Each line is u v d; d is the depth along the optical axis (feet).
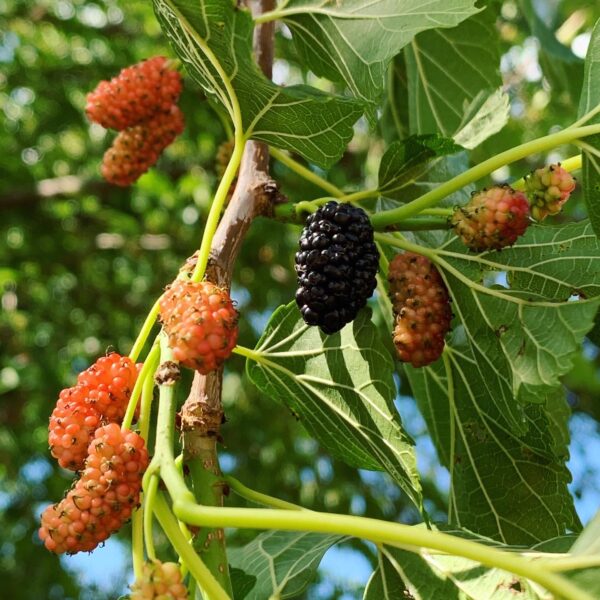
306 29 0.69
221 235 0.64
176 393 0.52
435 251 0.63
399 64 1.03
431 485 2.17
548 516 0.73
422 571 0.59
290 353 0.66
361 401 0.62
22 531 2.31
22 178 2.31
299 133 0.62
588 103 0.60
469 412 0.73
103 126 0.85
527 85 2.00
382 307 0.83
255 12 0.83
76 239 2.36
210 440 0.56
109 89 0.83
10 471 2.30
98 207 2.35
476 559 0.42
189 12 0.56
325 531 0.44
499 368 0.61
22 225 2.31
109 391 0.56
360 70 0.65
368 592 0.60
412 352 0.61
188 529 0.54
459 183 0.60
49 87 2.24
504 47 1.88
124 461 0.51
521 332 0.59
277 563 0.72
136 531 0.53
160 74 0.83
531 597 0.54
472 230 0.59
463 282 0.62
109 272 2.39
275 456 2.19
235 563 0.74
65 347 2.24
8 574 2.27
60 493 2.31
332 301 0.59
